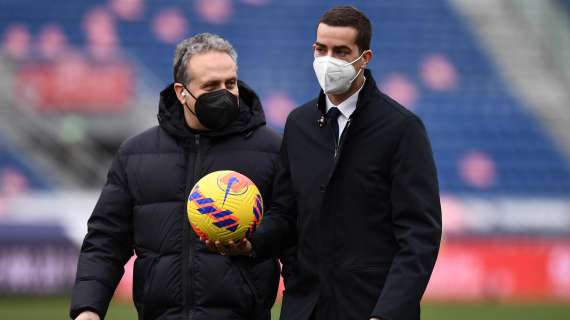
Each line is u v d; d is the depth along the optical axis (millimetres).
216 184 14586
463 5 75625
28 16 68562
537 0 76000
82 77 64812
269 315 16016
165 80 66938
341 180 14773
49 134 61375
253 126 16078
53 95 63875
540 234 52188
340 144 14789
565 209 54500
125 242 16219
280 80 68875
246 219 14539
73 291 15578
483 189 63875
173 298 15320
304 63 70000
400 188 14484
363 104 14789
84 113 63562
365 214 14695
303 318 14719
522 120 69250
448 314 42781
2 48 66062
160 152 16031
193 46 15617
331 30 14562
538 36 74750
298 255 15180
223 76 15430
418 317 14125
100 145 62875
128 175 16047
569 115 69875
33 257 46594
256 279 15672
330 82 14664
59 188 58906
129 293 46375
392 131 14633
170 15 70875
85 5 69938
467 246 50594
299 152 15328
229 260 15383
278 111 67188
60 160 60438
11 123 61312
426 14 74750
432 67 71750
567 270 51375
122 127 63406
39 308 42094
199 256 15375
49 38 67562
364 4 74750
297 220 15555
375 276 14570
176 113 16062
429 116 68938
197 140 15945
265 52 70250
